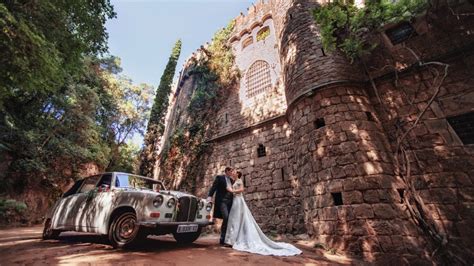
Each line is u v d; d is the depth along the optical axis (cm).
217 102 1506
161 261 341
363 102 723
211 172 1325
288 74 951
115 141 2717
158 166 1811
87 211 500
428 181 588
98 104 1906
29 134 1344
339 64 780
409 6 682
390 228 543
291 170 1004
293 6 1062
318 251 559
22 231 943
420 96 664
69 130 1659
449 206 546
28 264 324
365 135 658
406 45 721
